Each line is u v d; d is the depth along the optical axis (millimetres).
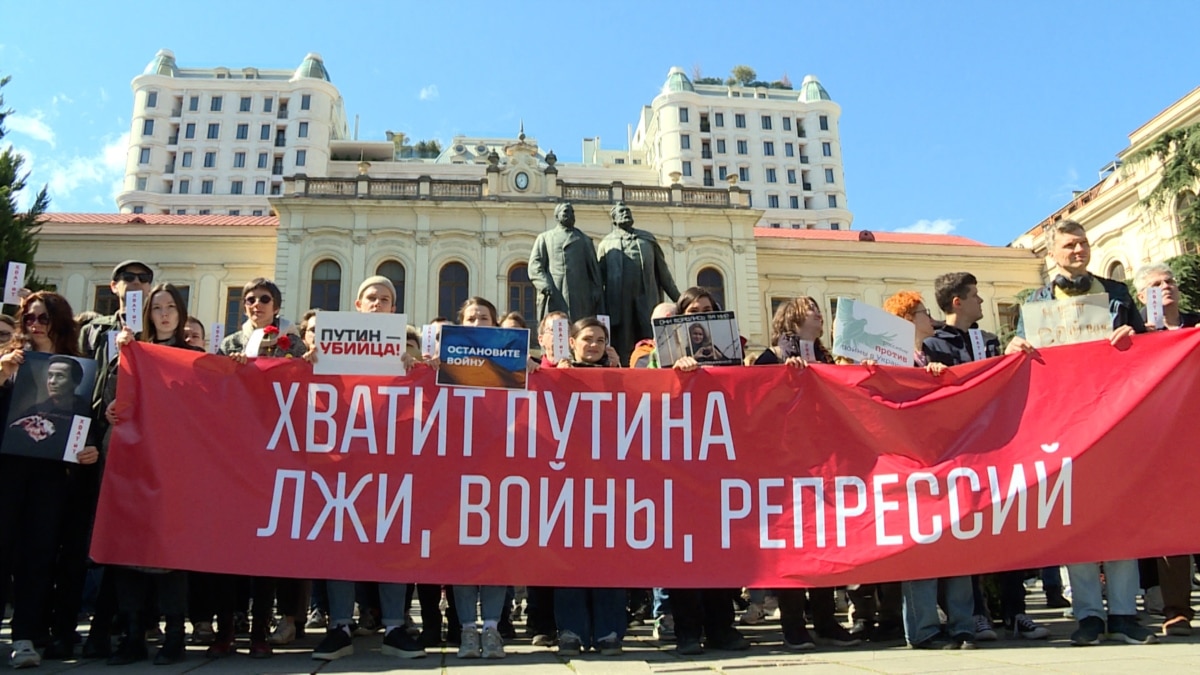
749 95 91250
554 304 8266
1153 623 5477
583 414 4723
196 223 33938
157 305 4953
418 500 4539
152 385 4543
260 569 4344
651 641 5312
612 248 8516
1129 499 4488
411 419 4660
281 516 4465
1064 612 6461
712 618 4672
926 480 4555
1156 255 27969
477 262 30203
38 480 4352
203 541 4352
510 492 4574
